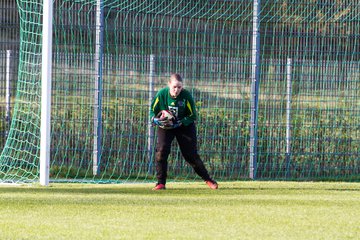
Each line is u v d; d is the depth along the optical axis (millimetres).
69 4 46750
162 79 45000
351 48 45969
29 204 30203
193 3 47500
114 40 45000
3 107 46156
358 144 46031
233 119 45281
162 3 47969
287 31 45750
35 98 45156
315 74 45719
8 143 44125
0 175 43812
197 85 45188
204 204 31031
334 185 41594
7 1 46719
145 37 45000
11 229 24375
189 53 45156
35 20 46781
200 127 45094
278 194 35812
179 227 25156
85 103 44562
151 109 37562
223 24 45156
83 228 24703
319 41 45906
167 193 35562
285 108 45531
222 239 23203
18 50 46562
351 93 45875
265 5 46750
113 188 38188
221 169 45281
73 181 42969
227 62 45281
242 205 30891
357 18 46406
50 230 24266
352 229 25375
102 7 44406
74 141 44625
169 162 45125
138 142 44875
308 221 26875
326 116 45844
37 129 45000
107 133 44656
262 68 45344
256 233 24312
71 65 44500
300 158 45656
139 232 24109
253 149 45250
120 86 44719
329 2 47062
